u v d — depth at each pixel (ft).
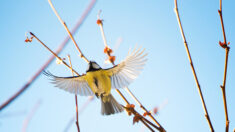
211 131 17.29
